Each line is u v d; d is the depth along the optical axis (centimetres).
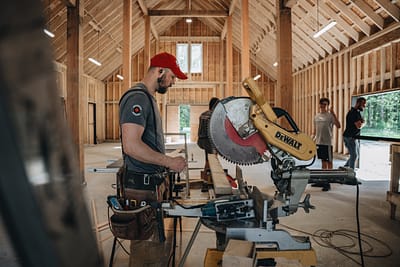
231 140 143
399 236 283
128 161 148
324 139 500
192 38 1500
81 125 471
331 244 265
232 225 138
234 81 1488
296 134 142
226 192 168
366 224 316
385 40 662
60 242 33
